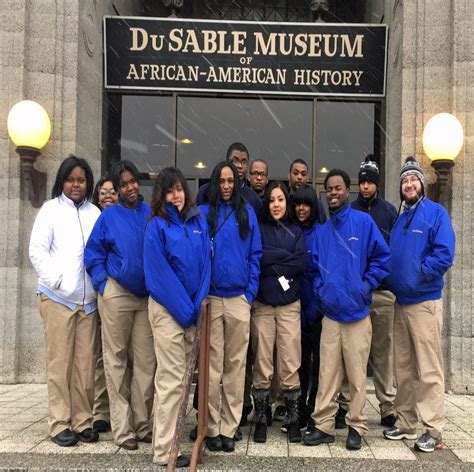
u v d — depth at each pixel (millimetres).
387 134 7359
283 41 7422
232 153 4590
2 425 4535
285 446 4062
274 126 7648
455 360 6074
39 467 3572
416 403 4180
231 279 3936
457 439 4324
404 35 6520
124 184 4074
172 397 3682
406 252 4172
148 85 7473
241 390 4016
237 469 3570
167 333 3715
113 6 7930
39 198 6375
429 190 6281
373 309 4637
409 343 4254
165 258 3719
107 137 7562
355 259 4027
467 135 6203
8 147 6336
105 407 4531
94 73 7168
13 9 6426
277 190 4270
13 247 6270
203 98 7656
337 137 7594
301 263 4195
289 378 4191
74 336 4141
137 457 3773
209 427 3932
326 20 8289
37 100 6473
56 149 6457
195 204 3922
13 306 6238
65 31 6555
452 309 6094
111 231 4023
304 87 7453
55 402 4066
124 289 4020
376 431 4539
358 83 7434
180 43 7438
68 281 4070
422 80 6430
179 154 7617
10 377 6211
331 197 4129
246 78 7449
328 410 4125
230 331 3969
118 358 4047
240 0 8281
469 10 6250
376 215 4770
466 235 6117
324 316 4203
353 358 4027
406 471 3588
